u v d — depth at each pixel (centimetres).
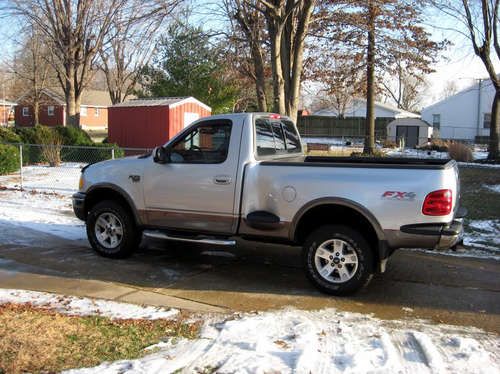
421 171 545
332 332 471
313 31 1420
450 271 691
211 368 385
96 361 392
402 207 546
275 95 1198
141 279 637
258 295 583
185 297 571
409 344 445
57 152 1886
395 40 1546
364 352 415
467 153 2414
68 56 2695
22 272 654
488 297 588
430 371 388
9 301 534
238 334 454
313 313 527
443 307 552
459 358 415
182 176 658
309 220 616
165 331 460
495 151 2419
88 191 735
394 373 381
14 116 5903
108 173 719
